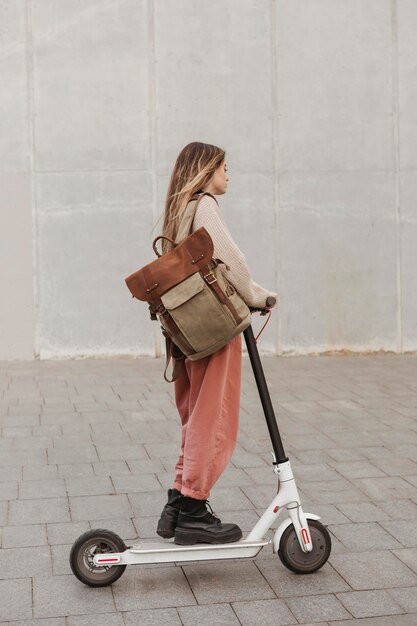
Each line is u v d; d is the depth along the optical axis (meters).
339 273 9.41
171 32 9.21
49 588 3.26
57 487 4.62
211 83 9.25
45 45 9.11
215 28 9.23
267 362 9.02
